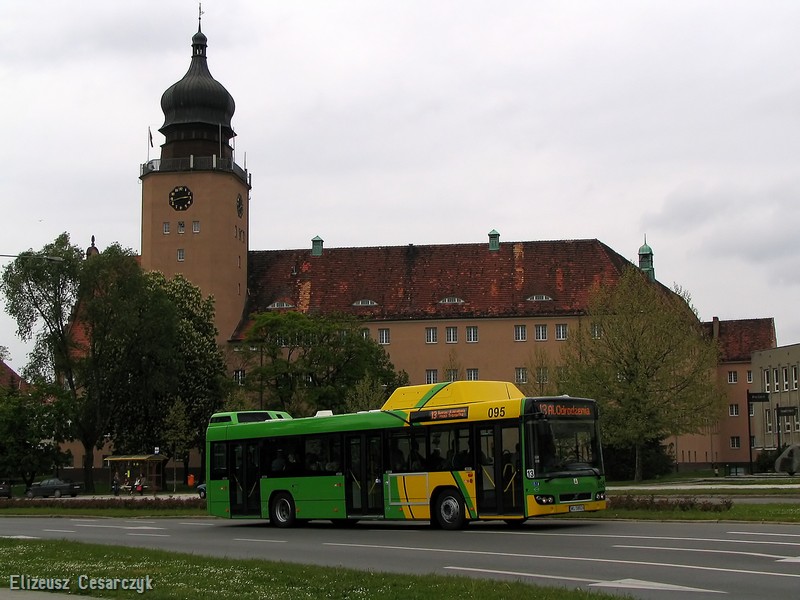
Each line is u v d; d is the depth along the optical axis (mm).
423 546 23906
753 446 97000
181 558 21047
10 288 80500
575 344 66438
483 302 99688
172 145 96312
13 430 78312
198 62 96938
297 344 85062
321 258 106125
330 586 16109
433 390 30500
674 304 65188
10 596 16234
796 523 27062
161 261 95188
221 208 95938
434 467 29672
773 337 116375
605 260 100875
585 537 24422
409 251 105625
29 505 52312
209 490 35719
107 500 50562
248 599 15062
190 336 86062
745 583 15938
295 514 33219
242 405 80562
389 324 100250
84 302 80625
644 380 61688
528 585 15508
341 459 32125
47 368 81438
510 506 27906
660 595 14844
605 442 62625
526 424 27891
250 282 104562
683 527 26609
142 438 83562
